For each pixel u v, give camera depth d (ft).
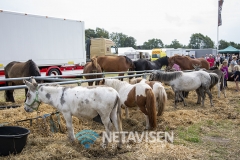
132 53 111.75
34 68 24.93
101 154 12.70
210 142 14.85
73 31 43.01
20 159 11.02
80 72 45.73
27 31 35.35
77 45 44.16
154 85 18.98
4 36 32.58
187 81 23.77
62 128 15.80
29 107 14.06
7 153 11.42
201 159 12.30
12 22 33.35
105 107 12.85
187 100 28.53
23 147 11.96
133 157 12.18
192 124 18.48
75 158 11.77
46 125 15.11
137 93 16.42
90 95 12.85
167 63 39.86
